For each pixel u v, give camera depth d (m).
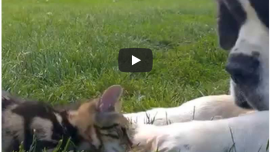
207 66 1.77
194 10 3.07
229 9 1.09
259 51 1.00
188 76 1.67
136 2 3.50
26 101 1.08
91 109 1.09
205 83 1.61
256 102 1.00
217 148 0.91
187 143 0.91
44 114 1.04
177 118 1.17
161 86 1.53
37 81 1.52
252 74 1.00
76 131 1.07
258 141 0.91
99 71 1.70
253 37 1.02
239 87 1.02
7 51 1.77
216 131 0.92
